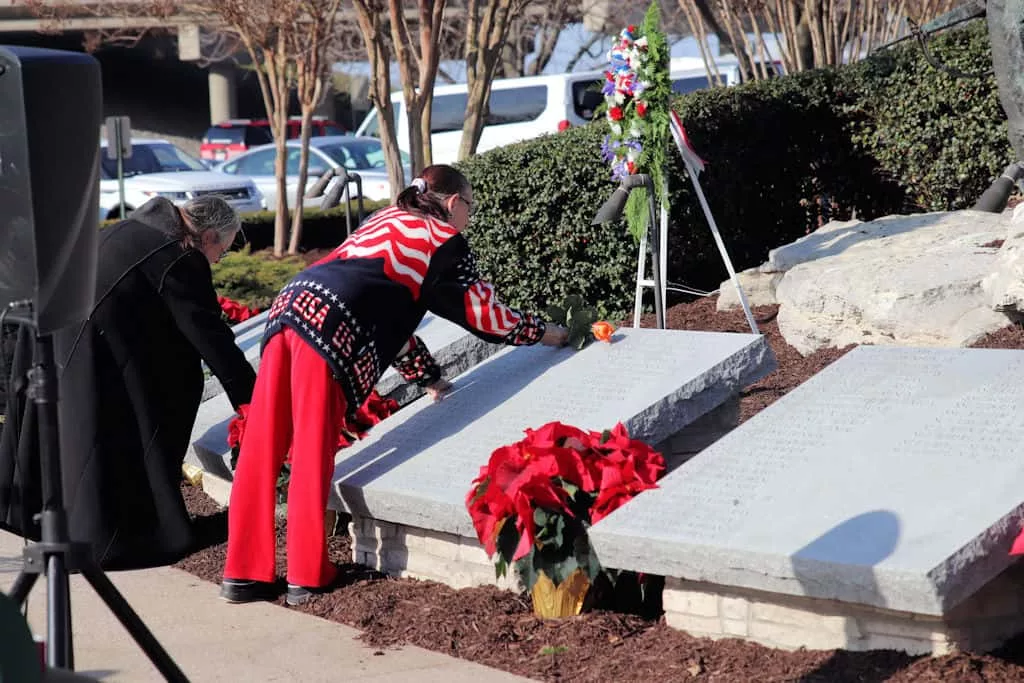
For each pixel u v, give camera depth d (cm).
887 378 448
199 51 3028
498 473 440
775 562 362
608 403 497
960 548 338
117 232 560
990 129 911
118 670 423
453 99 1808
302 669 420
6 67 277
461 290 517
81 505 541
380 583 512
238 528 506
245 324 885
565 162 907
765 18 1522
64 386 544
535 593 452
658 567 398
